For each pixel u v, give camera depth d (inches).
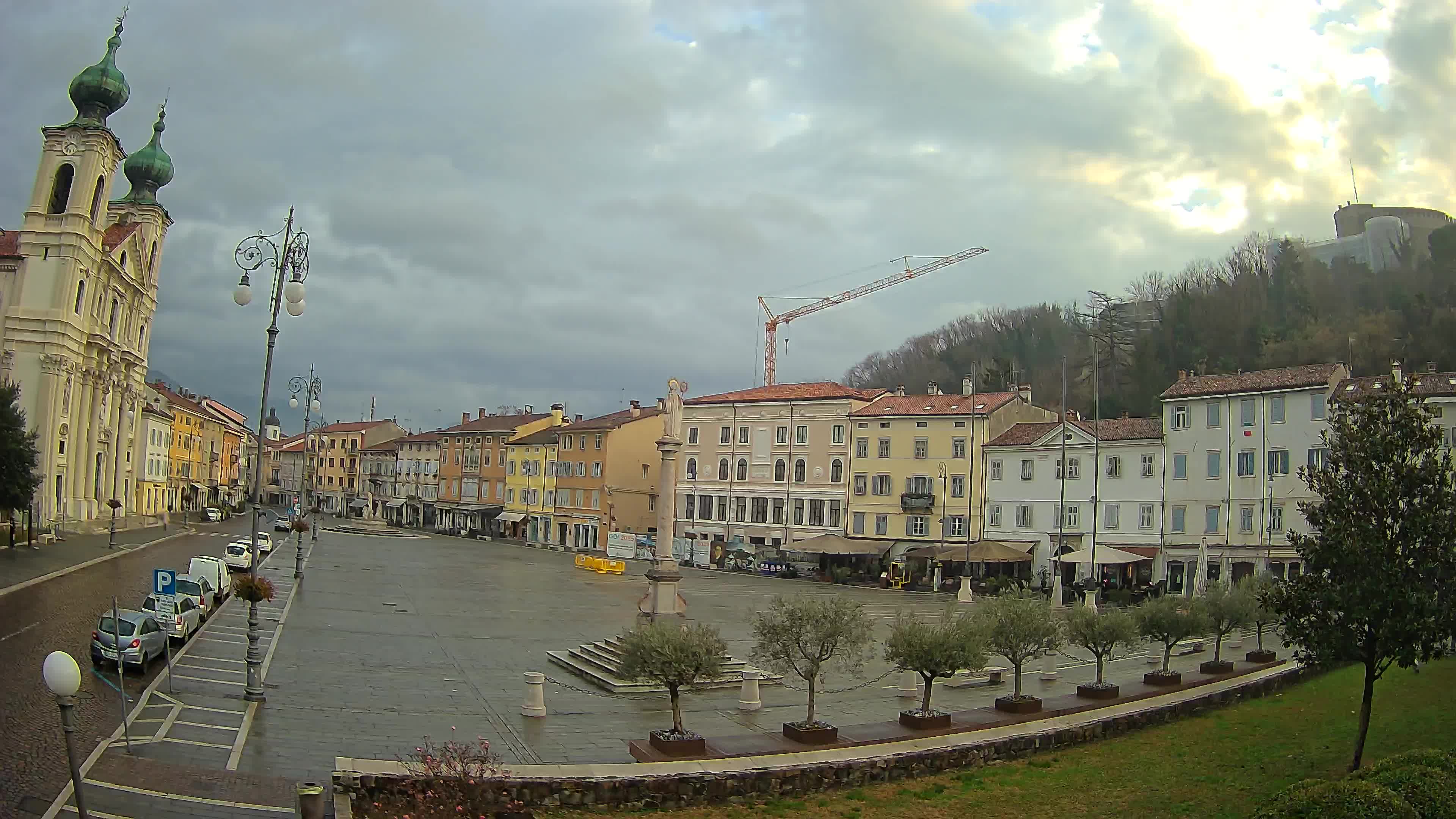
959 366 5231.3
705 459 3961.6
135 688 1013.8
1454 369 3011.8
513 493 5142.7
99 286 3314.5
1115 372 4190.5
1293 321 3700.8
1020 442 3159.5
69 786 679.1
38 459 2546.8
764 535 3757.4
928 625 1074.7
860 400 3631.9
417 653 1376.7
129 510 3779.5
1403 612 748.6
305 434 3353.8
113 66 3176.7
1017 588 1142.3
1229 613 1371.8
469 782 669.3
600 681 1210.6
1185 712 1101.1
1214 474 2672.2
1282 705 1144.2
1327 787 534.6
